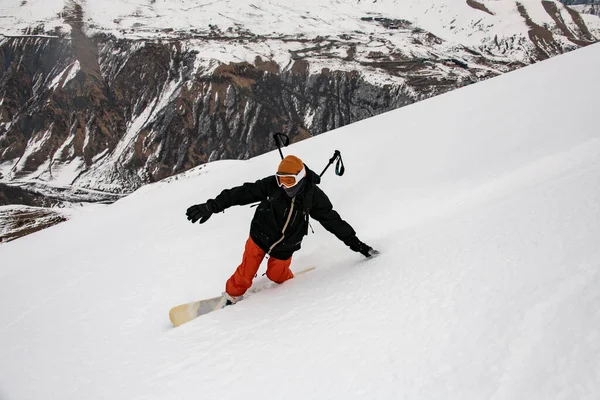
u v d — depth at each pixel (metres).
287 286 3.86
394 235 4.38
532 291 2.11
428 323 2.25
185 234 7.02
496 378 1.67
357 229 5.18
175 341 3.26
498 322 1.99
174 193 11.35
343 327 2.59
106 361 3.34
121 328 4.11
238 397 2.21
